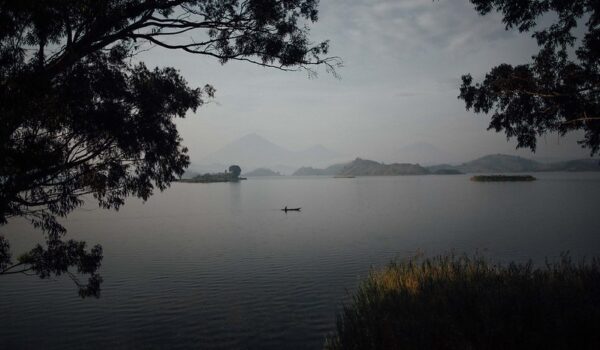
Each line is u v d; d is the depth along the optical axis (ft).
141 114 30.71
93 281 37.50
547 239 129.80
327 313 63.26
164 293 77.05
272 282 84.43
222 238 156.15
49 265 33.04
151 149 31.71
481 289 40.27
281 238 152.56
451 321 31.71
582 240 125.70
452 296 39.60
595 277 43.19
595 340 25.94
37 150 23.41
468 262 62.44
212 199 479.82
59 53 27.20
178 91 33.76
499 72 42.16
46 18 23.95
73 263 34.32
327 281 83.82
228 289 79.56
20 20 23.41
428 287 47.55
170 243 144.36
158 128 31.83
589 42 35.78
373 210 275.59
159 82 32.60
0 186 24.34
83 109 27.58
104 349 52.01
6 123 22.17
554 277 44.47
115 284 84.33
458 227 170.40
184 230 185.88
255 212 286.25
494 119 43.37
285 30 35.12
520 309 31.83
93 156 29.53
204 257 115.75
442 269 56.90
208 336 55.62
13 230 183.42
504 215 214.07
